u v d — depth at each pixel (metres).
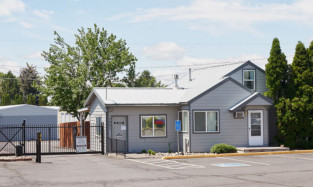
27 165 20.27
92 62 43.00
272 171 17.20
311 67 29.09
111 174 16.59
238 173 16.61
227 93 27.64
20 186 13.66
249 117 27.89
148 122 28.08
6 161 22.12
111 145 26.72
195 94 27.55
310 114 29.19
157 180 14.78
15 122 50.34
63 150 32.28
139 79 46.75
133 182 14.38
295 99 28.66
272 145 29.69
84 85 41.38
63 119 57.22
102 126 26.86
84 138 26.19
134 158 23.64
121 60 43.22
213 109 27.25
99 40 43.84
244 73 31.77
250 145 27.75
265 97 27.55
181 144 28.09
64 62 42.53
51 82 41.28
